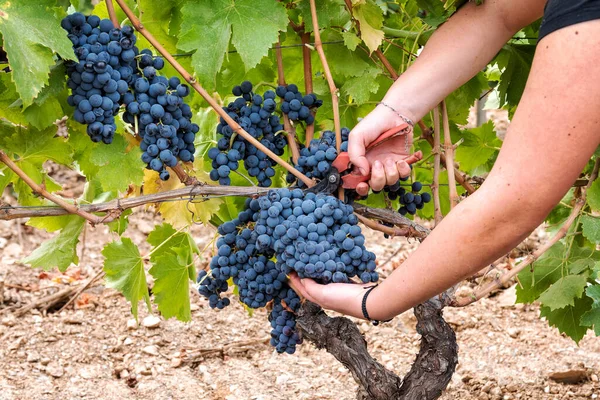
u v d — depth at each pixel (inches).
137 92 64.9
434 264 58.3
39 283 111.4
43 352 95.5
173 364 94.1
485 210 56.5
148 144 65.7
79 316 101.9
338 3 71.2
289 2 71.2
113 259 75.9
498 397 88.2
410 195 70.5
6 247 121.6
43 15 60.9
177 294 76.7
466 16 65.6
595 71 53.5
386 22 80.4
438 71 65.3
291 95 70.4
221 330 100.7
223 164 68.6
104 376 92.6
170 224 79.4
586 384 89.6
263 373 93.0
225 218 81.7
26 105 60.5
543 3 63.6
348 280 64.4
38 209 66.2
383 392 67.8
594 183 74.5
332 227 64.7
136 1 72.6
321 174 67.1
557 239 72.5
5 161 63.9
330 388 90.4
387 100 65.4
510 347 97.0
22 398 87.7
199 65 65.9
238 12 66.2
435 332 67.8
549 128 54.5
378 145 65.8
